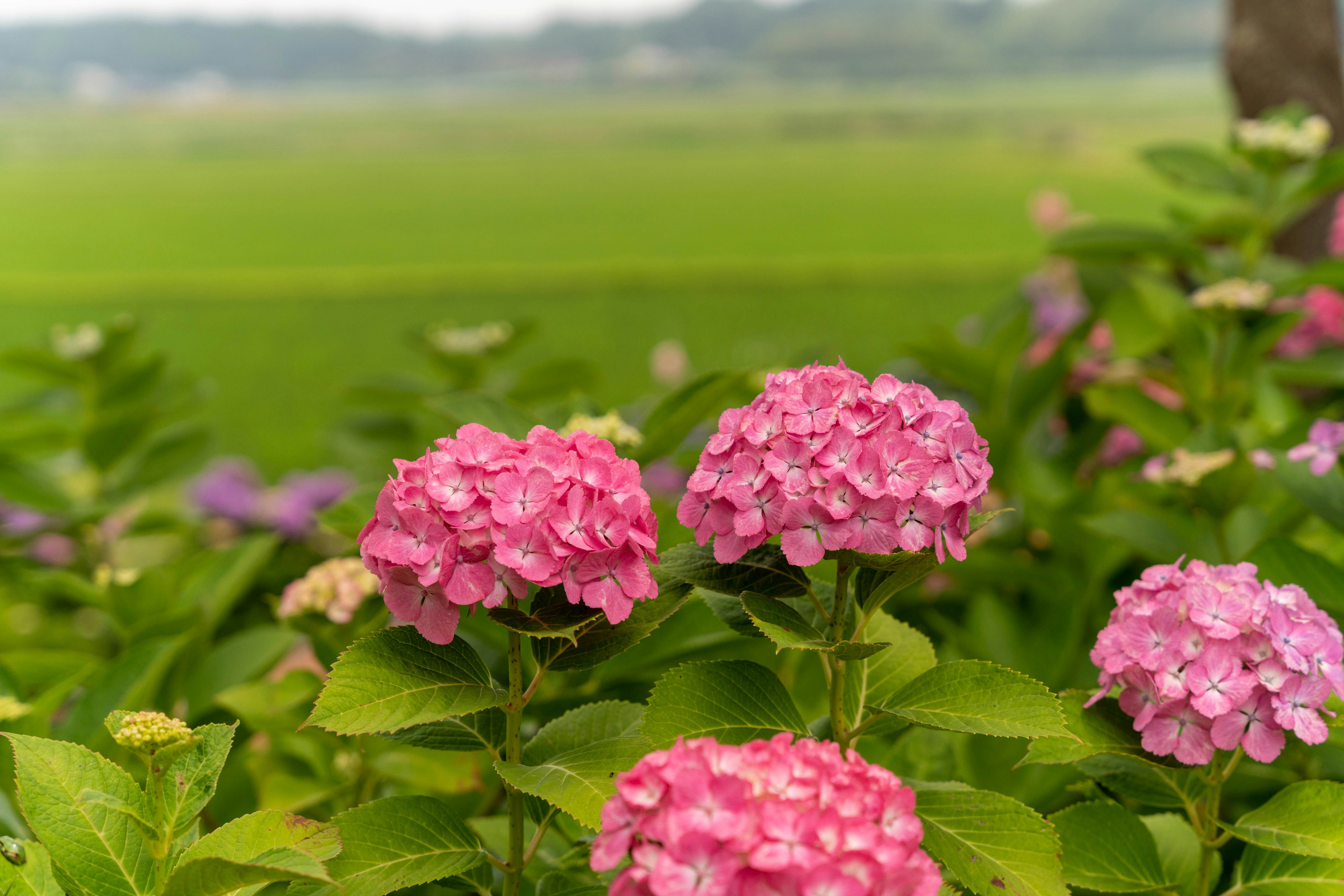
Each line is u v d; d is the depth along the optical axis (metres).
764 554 1.09
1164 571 1.13
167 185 23.44
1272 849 1.13
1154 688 1.09
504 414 1.48
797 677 1.43
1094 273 2.19
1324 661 1.07
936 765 1.31
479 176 25.78
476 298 10.66
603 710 1.15
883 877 0.91
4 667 1.36
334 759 1.46
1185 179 2.18
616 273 12.06
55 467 2.79
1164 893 1.17
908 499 1.02
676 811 0.91
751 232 16.16
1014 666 1.63
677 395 1.43
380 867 1.06
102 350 2.19
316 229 17.11
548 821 1.11
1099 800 1.21
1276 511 1.55
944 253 13.20
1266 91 2.48
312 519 2.62
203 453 2.40
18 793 1.03
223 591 1.67
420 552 1.01
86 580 2.00
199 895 0.99
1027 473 1.90
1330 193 2.33
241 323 9.57
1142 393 1.87
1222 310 1.82
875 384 1.06
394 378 2.29
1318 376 1.90
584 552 1.02
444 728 1.12
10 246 14.81
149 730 1.01
